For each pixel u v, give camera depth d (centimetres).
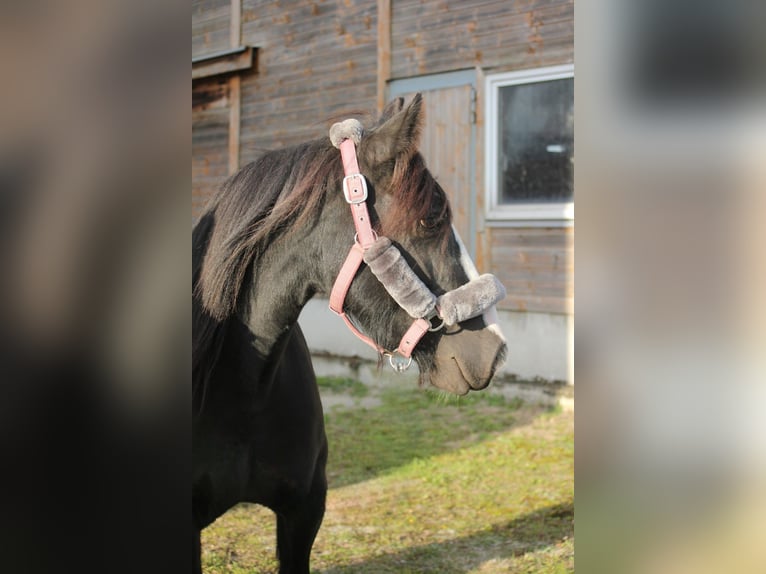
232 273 152
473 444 409
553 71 486
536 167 505
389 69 561
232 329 158
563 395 471
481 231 522
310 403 177
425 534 299
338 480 360
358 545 288
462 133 530
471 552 281
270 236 151
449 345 144
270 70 628
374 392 513
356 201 141
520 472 367
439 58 536
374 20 564
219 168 670
